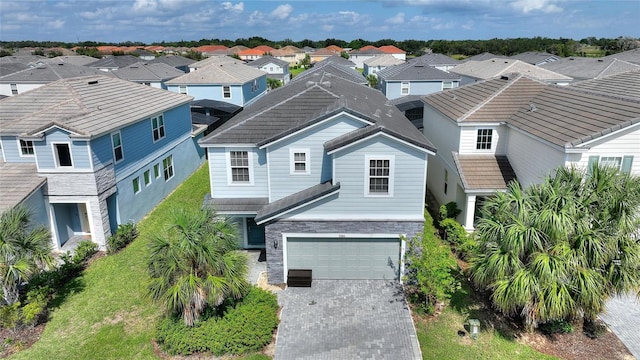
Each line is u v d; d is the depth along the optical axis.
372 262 16.95
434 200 25.62
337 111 16.33
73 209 21.08
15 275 13.67
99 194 19.44
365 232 16.38
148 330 14.16
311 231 16.42
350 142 15.19
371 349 13.15
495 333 13.66
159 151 25.64
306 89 20.11
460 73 51.22
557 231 12.07
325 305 15.46
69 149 18.67
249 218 19.41
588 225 12.43
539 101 20.70
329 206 16.14
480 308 14.97
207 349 12.98
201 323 13.26
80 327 14.34
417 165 15.60
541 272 11.87
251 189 19.39
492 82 24.69
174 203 25.62
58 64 48.53
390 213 16.23
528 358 12.54
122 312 15.15
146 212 24.00
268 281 17.02
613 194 12.53
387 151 15.45
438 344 13.31
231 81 44.31
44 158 18.80
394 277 17.12
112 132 20.36
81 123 18.95
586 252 12.29
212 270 12.77
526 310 12.80
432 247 15.99
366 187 15.90
